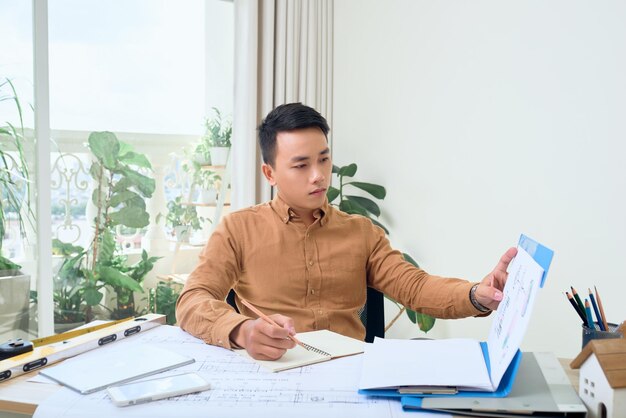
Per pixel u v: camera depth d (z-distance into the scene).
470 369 0.90
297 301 1.44
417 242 2.58
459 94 2.36
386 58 2.70
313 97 2.92
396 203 2.68
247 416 0.80
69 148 2.55
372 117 2.79
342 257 1.48
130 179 2.73
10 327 2.41
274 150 1.38
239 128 2.83
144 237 2.79
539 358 0.99
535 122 2.08
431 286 1.38
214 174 2.98
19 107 2.39
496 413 0.79
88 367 0.99
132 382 0.91
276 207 1.49
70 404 0.84
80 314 2.63
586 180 1.92
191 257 2.93
